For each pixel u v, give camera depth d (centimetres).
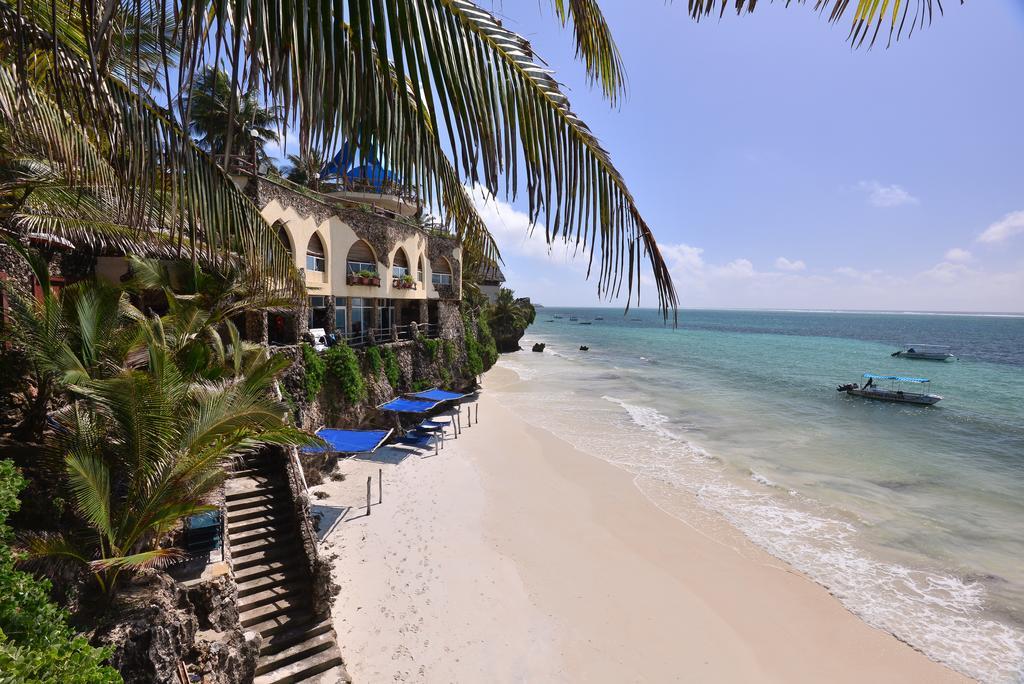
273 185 2056
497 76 226
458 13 215
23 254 929
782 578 1546
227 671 919
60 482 938
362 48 193
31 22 364
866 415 3716
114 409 829
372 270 2828
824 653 1251
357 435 2042
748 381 5362
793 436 3103
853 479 2358
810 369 6425
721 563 1622
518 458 2575
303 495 1305
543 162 245
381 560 1524
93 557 877
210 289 1388
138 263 1266
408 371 3045
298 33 184
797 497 2138
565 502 2045
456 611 1316
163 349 963
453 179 268
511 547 1661
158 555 801
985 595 1470
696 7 286
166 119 295
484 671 1131
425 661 1141
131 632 776
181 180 293
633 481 2305
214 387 1080
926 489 2241
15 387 1035
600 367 6512
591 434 3102
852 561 1645
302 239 2250
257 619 1084
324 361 2272
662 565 1600
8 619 496
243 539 1236
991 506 2062
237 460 1410
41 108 528
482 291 7194
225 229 394
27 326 878
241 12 160
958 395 4631
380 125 203
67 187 886
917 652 1256
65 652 445
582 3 273
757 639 1290
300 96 189
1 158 852
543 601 1389
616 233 277
